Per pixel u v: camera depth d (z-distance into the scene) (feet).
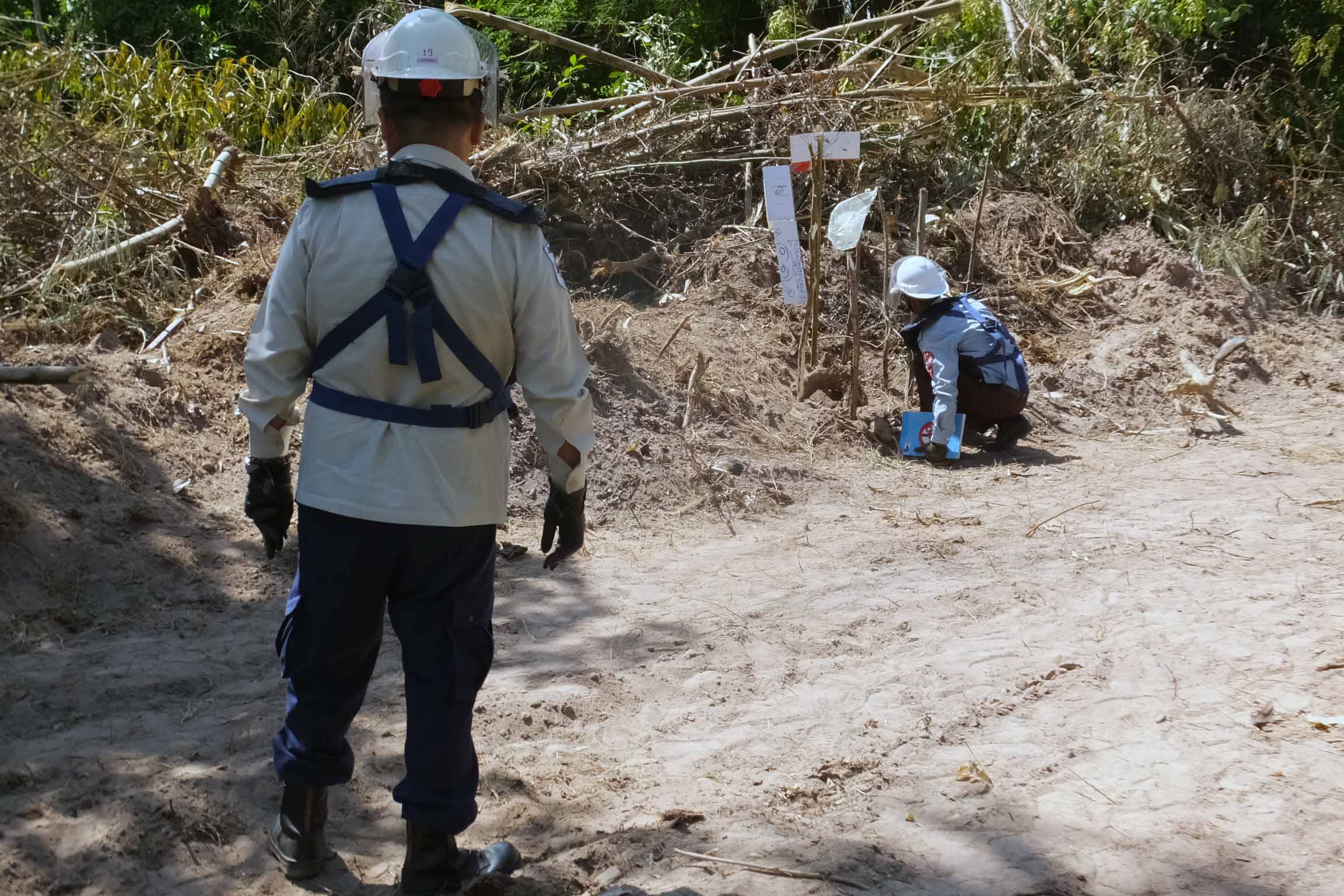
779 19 39.14
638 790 9.90
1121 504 18.48
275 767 8.15
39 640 12.57
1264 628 12.96
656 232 29.35
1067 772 10.02
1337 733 10.47
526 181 28.25
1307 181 33.35
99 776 9.58
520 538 16.87
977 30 34.06
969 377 21.68
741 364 23.59
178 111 31.17
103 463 15.88
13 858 8.32
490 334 7.45
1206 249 30.53
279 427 7.66
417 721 7.64
